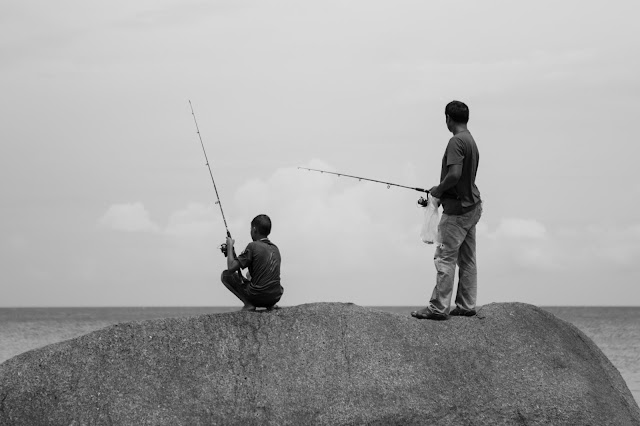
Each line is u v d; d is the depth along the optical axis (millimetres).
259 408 8008
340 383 8141
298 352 8305
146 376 8195
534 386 8422
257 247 8664
